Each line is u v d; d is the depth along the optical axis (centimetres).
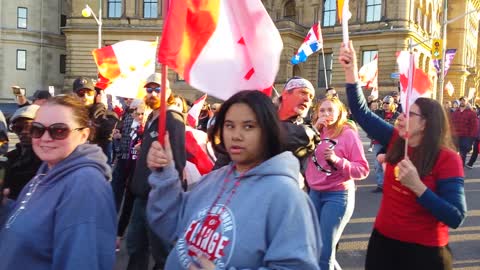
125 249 641
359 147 476
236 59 313
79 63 4834
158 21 4809
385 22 4334
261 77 319
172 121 460
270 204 210
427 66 5047
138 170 486
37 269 236
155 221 258
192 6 301
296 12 4819
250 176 223
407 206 318
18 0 5303
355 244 694
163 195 256
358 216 863
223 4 308
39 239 235
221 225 215
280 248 201
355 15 4516
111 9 4866
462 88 6122
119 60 799
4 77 5269
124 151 695
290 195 209
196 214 232
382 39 4325
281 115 416
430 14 5138
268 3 4950
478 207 955
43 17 5456
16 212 251
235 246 207
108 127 623
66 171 245
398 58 370
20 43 5328
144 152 482
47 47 5503
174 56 280
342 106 495
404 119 328
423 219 314
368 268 342
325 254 468
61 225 231
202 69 305
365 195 1062
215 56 308
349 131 486
